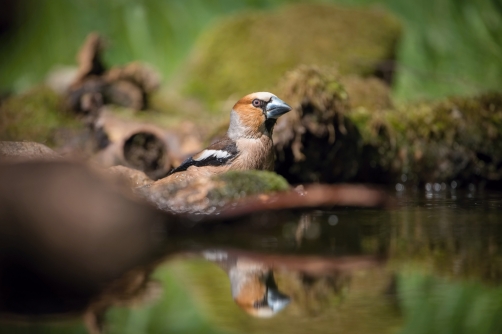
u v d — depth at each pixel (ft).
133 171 26.63
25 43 67.41
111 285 17.06
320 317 15.01
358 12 58.34
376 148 40.52
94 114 45.96
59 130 46.39
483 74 61.93
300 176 39.32
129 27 65.57
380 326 14.39
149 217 19.93
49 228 17.06
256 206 22.16
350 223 24.90
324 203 24.35
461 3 66.18
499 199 33.76
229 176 22.80
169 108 52.54
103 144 41.73
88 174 18.49
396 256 20.18
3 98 53.57
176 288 16.96
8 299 16.17
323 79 39.11
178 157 40.37
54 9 67.41
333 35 55.98
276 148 38.27
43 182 17.54
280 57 55.31
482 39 64.44
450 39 64.03
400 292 16.67
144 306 15.65
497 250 21.02
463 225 25.27
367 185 40.68
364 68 54.29
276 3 65.31
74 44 65.98
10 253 16.62
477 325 14.46
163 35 65.26
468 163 41.01
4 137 47.21
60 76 50.98
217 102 54.60
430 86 60.34
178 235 20.51
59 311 15.38
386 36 56.75
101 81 50.03
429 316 15.05
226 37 57.77
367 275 18.12
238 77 55.36
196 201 21.43
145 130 39.58
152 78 52.11
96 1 67.05
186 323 14.61
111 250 18.20
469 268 19.02
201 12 65.92
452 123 41.42
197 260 19.36
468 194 36.55
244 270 18.43
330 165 39.60
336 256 19.95
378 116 41.04
